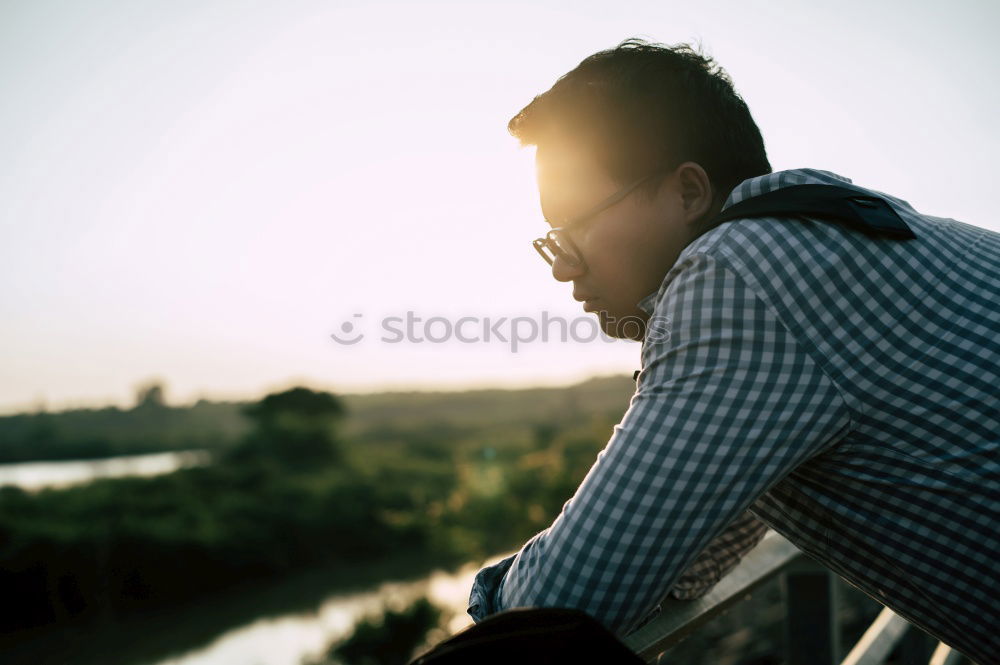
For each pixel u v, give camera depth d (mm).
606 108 773
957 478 630
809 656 1486
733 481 619
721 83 802
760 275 639
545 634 555
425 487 30484
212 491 28125
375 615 12477
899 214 722
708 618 965
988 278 683
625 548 619
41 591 18188
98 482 27094
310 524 24609
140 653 15094
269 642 14773
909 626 1798
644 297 803
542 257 857
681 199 774
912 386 639
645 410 660
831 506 712
